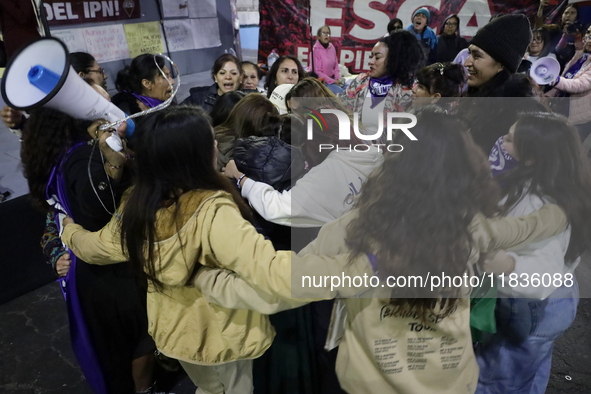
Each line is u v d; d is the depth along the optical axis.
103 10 2.75
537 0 3.29
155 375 1.65
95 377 1.32
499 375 1.12
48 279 2.21
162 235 0.90
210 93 2.41
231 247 0.86
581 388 1.56
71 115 0.98
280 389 1.21
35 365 1.73
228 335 1.02
